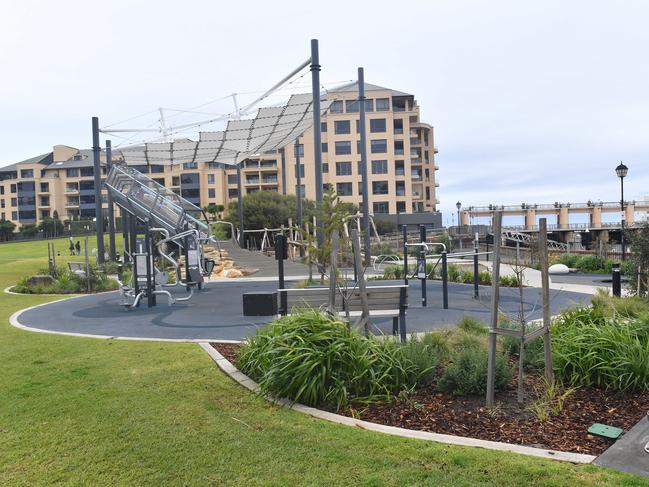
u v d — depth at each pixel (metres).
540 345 5.57
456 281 17.00
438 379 5.08
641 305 8.33
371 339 5.33
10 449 3.76
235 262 26.81
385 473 3.24
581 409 4.40
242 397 4.77
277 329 5.39
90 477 3.34
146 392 4.95
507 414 4.31
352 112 65.88
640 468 3.25
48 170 92.44
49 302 14.02
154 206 20.16
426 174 81.44
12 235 75.94
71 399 4.79
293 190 66.38
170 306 12.41
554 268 19.64
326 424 4.09
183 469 3.40
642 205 98.06
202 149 32.38
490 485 3.06
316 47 19.69
